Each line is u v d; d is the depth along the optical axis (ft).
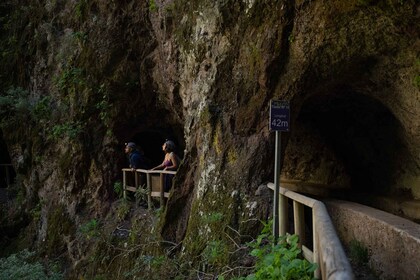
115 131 42.63
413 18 22.31
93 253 37.47
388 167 34.53
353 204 22.35
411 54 24.08
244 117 28.07
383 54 25.21
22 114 50.29
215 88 29.45
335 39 25.12
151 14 37.35
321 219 10.85
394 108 28.81
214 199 27.61
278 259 12.74
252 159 27.07
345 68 26.78
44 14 50.93
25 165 51.42
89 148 43.24
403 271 15.08
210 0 29.78
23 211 52.34
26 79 52.39
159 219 31.83
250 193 26.58
